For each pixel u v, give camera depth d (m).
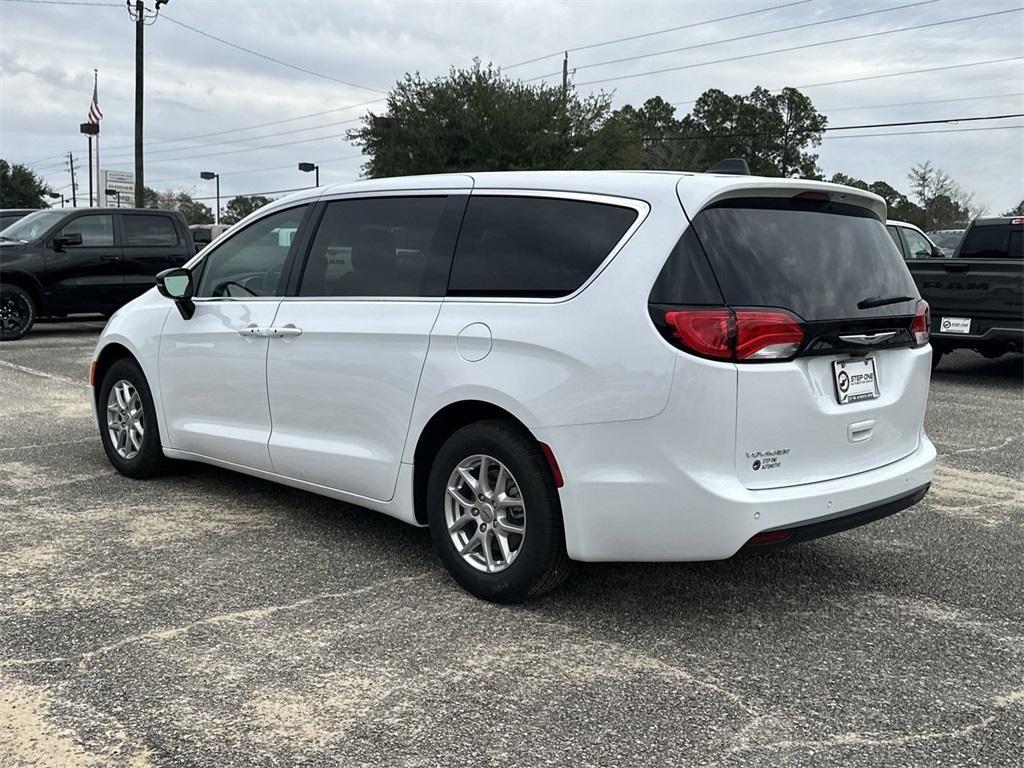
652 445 3.33
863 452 3.72
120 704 2.94
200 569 4.17
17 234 13.30
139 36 27.92
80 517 4.93
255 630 3.52
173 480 5.70
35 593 3.84
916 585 4.14
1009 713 2.99
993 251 11.04
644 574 4.21
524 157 35.25
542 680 3.16
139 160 28.38
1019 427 7.84
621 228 3.54
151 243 13.82
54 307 13.07
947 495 5.69
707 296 3.33
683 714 2.95
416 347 3.96
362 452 4.23
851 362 3.67
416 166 36.16
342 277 4.41
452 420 4.00
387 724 2.85
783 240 3.57
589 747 2.74
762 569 4.31
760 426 3.34
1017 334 9.36
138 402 5.62
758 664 3.32
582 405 3.44
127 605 3.74
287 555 4.38
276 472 4.71
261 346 4.67
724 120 82.50
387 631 3.54
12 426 7.29
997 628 3.67
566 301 3.55
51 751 2.66
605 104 37.06
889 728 2.89
